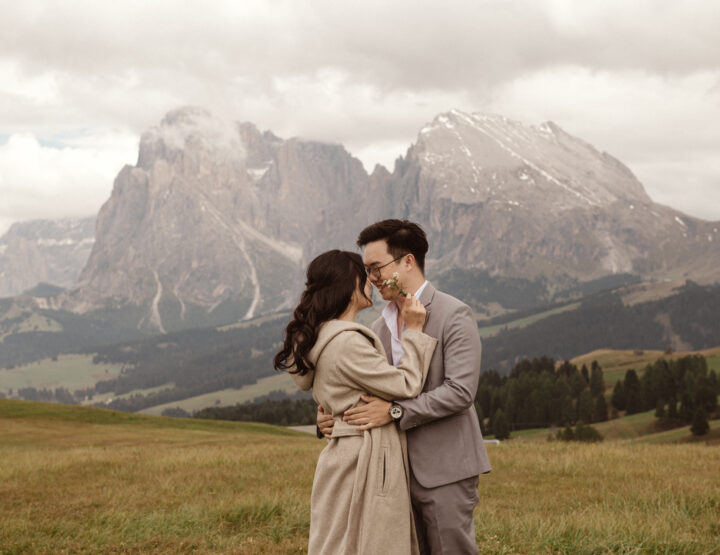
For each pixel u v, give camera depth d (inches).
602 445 862.5
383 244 173.0
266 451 799.7
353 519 155.3
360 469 156.4
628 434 4719.5
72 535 338.0
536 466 611.8
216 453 781.9
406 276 173.9
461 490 163.0
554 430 5349.4
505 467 617.6
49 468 649.6
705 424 4015.8
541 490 488.4
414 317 167.3
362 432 159.5
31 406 2091.5
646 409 5472.4
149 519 351.6
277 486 493.4
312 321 164.9
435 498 160.4
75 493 488.4
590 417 5447.8
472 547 164.2
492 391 6348.4
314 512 163.8
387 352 179.0
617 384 5767.7
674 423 4739.2
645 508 377.4
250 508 369.1
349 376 158.9
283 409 6097.4
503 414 5329.7
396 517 155.9
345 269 167.8
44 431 1652.3
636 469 573.6
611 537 277.7
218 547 300.7
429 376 167.2
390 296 173.8
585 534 289.9
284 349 167.8
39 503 447.5
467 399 160.7
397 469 158.1
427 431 163.0
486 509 394.0
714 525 329.7
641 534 285.4
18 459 771.4
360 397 160.2
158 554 293.6
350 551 154.4
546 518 353.1
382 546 153.6
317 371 164.4
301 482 515.5
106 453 855.7
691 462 626.8
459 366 162.6
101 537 321.1
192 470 606.9
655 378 5634.8
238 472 578.6
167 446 1142.3
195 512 367.2
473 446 166.4
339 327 162.7
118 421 2004.2
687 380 5265.8
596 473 567.8
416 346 164.2
